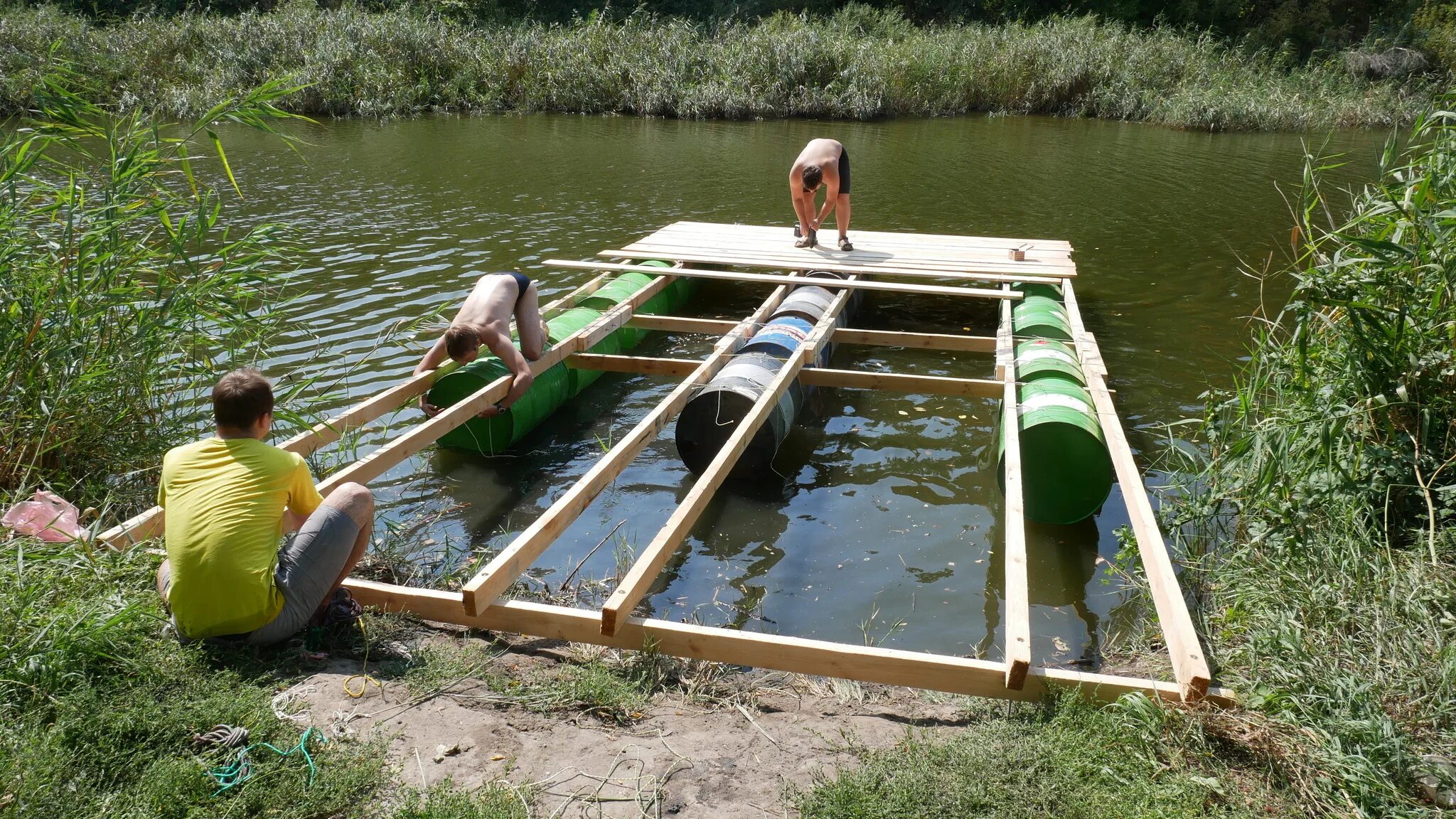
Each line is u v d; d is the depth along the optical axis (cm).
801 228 924
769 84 2236
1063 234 1123
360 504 348
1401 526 416
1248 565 418
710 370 617
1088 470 500
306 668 329
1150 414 643
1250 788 276
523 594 425
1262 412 523
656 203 1262
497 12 2927
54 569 351
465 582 432
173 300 479
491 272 934
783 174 1487
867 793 268
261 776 262
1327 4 3039
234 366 675
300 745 276
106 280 475
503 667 344
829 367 731
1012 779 273
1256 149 1806
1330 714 304
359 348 729
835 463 579
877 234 997
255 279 521
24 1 2416
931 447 600
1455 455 423
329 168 1465
